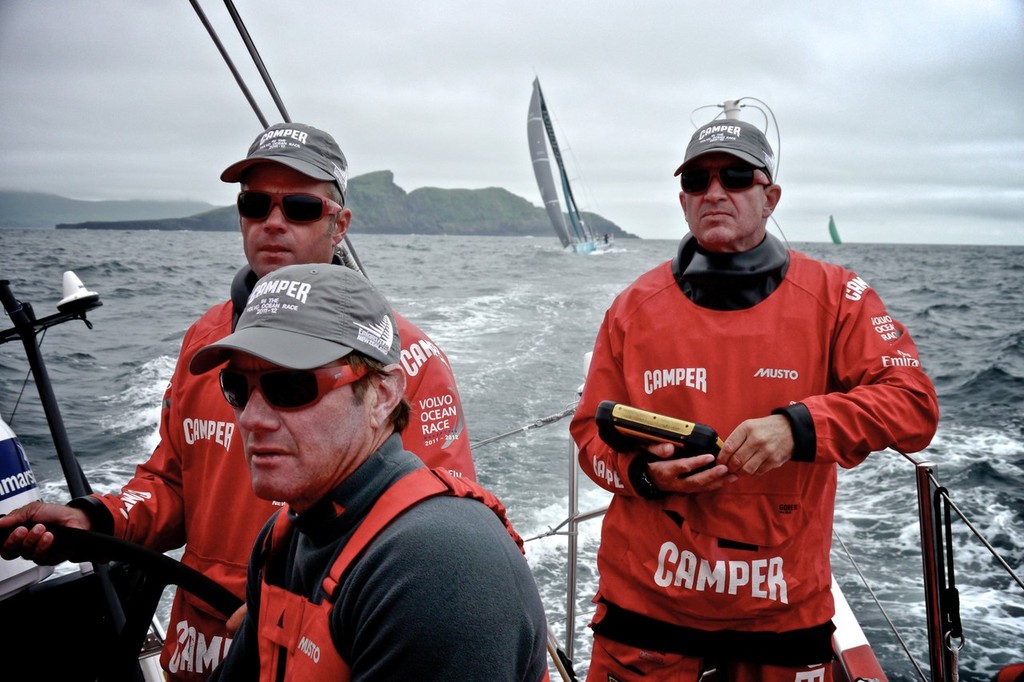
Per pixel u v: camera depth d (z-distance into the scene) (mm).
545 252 64500
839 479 7664
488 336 15305
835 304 1775
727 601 1700
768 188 1842
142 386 10477
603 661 1866
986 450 8656
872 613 5086
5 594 1695
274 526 1118
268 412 983
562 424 9008
